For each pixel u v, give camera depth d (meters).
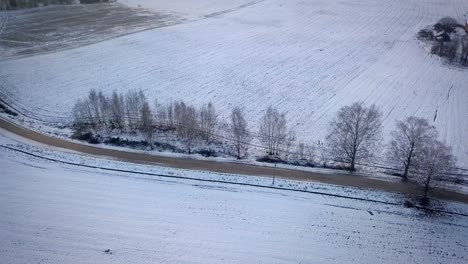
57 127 94.06
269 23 169.62
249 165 80.50
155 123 93.69
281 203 70.44
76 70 121.00
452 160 75.69
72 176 76.69
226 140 89.25
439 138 90.44
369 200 71.06
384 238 63.59
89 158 82.06
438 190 72.12
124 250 60.78
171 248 61.16
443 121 98.25
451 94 113.19
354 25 170.88
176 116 91.44
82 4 187.88
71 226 64.94
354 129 78.31
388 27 169.50
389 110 103.12
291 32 159.75
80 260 59.09
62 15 171.12
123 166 79.50
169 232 64.06
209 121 89.00
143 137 88.81
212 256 59.88
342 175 77.44
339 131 84.31
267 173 78.00
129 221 66.12
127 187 73.88
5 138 88.81
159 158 82.38
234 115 89.31
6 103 103.94
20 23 159.75
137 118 94.81
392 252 61.16
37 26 156.88
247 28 162.25
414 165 72.12
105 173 77.62
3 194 71.31
